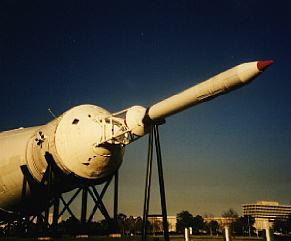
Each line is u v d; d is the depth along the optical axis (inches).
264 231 380.5
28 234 660.1
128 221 2485.2
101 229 688.4
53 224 649.6
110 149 629.3
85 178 650.8
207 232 3398.1
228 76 481.7
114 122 628.1
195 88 519.2
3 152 746.8
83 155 625.9
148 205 547.8
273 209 6048.2
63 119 658.8
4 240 603.8
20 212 804.0
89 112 666.2
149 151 568.7
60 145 638.5
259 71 457.4
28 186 721.0
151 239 651.5
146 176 559.2
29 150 709.9
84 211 674.8
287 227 3029.0
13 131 810.2
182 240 915.4
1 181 751.1
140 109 593.6
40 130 720.3
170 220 4183.1
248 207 6131.9
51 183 649.0
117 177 690.8
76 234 678.5
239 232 3235.7
